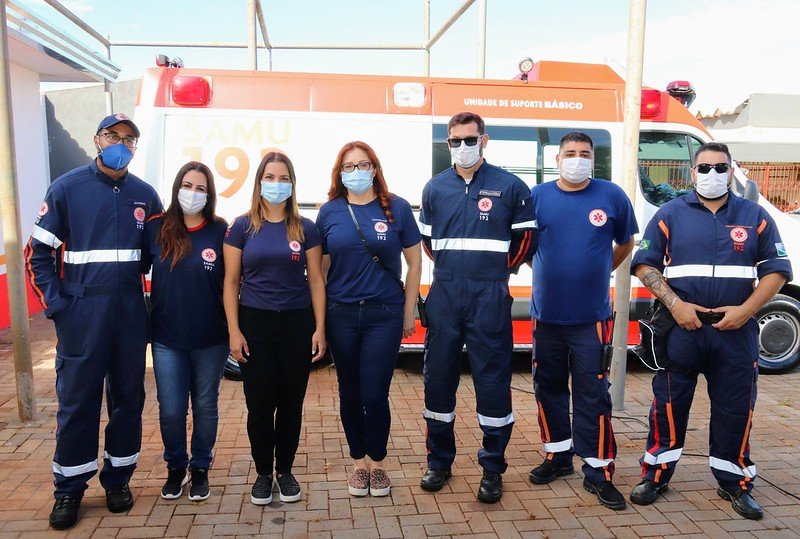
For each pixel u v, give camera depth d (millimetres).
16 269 4406
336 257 3320
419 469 3883
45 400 5051
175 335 3297
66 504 3170
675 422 3488
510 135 5590
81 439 3189
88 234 3123
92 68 8570
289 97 5383
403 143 5477
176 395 3340
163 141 5238
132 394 3291
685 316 3318
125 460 3309
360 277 3309
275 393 3326
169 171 5227
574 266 3430
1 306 7543
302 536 3109
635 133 4621
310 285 3367
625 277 4750
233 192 5301
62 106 12281
